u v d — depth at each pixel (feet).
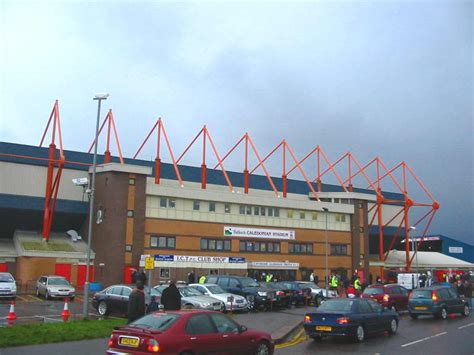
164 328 37.70
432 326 74.49
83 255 152.97
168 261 159.74
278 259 186.39
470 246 312.71
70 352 47.42
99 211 158.40
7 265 148.56
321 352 51.29
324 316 59.67
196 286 95.20
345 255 205.77
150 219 160.25
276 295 101.45
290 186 234.79
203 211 171.73
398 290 96.78
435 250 314.14
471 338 61.67
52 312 85.81
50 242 158.51
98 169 161.38
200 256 167.02
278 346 56.24
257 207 185.16
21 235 161.48
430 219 229.45
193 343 38.14
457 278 175.11
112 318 77.71
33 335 54.80
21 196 161.38
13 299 113.91
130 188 156.66
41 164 166.91
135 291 51.90
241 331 42.55
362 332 59.57
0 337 52.90
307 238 195.93
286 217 191.93
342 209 206.28
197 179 211.20
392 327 65.51
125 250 152.66
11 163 161.99
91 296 131.34
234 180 221.46
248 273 176.55
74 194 168.66
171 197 165.58
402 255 256.73
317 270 196.13
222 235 174.29
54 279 119.75
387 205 249.34
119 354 37.09
